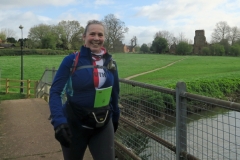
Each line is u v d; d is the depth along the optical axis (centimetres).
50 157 500
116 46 8200
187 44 10862
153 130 367
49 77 1206
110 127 273
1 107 1059
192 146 319
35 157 501
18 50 7562
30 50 7800
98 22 271
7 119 828
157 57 8769
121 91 474
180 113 301
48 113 896
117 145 480
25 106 1055
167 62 6938
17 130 688
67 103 266
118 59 7588
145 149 410
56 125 239
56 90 253
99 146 267
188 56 9588
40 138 612
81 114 256
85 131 261
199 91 2842
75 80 255
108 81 262
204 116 275
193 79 3275
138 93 410
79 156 272
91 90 257
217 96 2902
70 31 9225
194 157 283
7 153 524
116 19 7888
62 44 9112
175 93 307
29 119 813
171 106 336
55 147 551
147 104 383
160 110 353
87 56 260
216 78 3384
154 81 3231
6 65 4916
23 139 609
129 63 6456
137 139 428
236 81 3266
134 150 436
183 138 302
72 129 261
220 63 6662
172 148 320
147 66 5778
